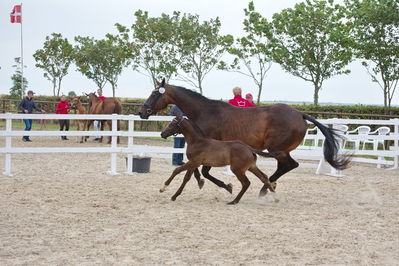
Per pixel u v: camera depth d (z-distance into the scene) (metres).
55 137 21.25
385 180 11.01
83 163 12.97
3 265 4.52
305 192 9.20
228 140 8.01
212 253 5.02
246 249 5.18
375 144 13.36
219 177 10.84
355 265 4.74
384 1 19.16
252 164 7.63
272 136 7.88
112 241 5.40
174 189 9.06
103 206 7.34
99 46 31.12
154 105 8.40
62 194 8.25
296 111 8.09
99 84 32.88
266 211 7.26
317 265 4.71
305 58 21.73
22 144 17.09
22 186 8.93
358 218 6.90
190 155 7.61
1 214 6.65
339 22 21.47
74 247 5.15
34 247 5.13
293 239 5.63
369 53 19.95
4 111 28.62
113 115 10.91
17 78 36.44
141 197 8.16
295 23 21.50
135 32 26.28
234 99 9.89
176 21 26.12
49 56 34.66
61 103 19.44
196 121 8.14
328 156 8.09
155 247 5.20
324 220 6.73
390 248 5.35
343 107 19.70
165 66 25.52
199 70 25.84
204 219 6.60
